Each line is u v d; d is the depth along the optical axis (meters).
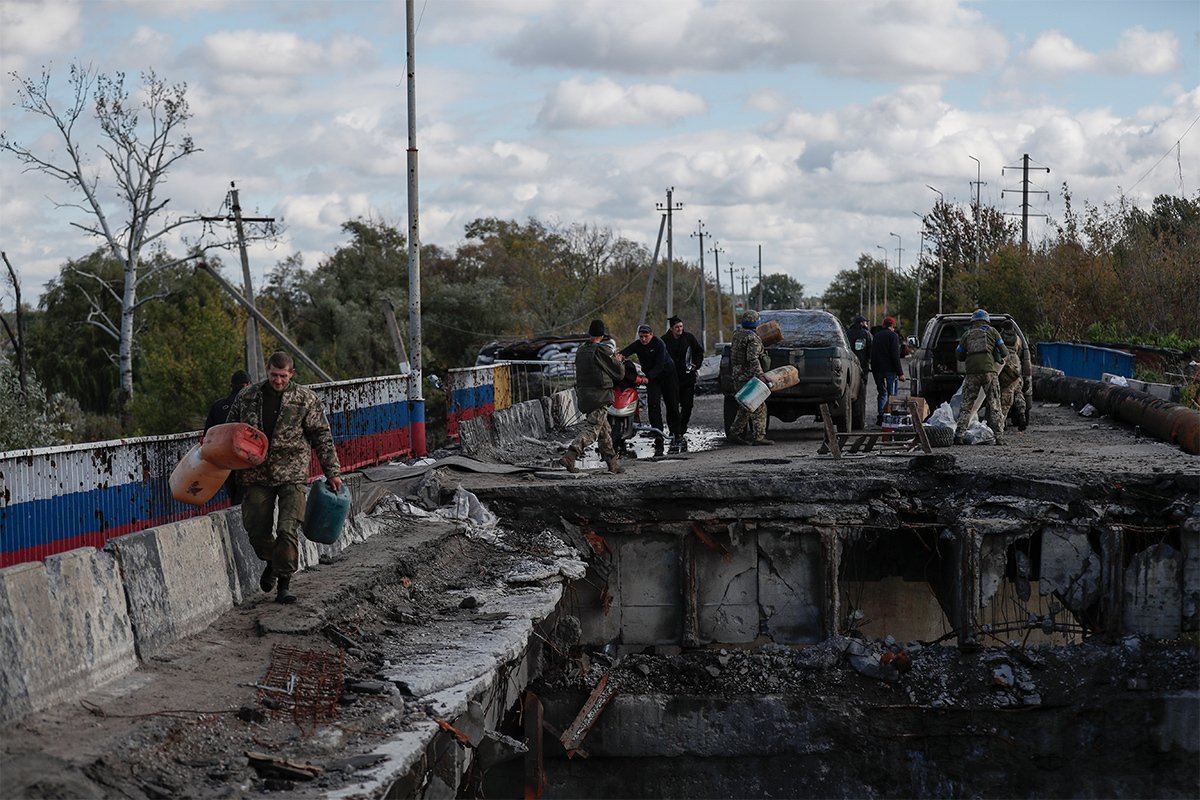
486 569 12.25
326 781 6.21
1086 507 13.35
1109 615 13.21
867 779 13.08
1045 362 39.66
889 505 13.91
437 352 66.81
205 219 34.16
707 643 14.20
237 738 6.53
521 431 20.64
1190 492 13.24
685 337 19.42
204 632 8.22
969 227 65.31
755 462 15.70
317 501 9.29
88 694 6.74
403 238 69.31
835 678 13.43
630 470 15.66
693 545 14.06
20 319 27.59
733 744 13.17
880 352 22.53
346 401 14.77
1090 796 12.80
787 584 14.10
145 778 5.83
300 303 61.94
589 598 14.16
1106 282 43.47
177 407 36.38
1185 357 27.58
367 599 9.84
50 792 5.40
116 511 9.92
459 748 8.09
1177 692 12.66
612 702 13.24
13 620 6.21
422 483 13.98
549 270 89.75
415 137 17.30
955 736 12.97
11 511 8.47
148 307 51.00
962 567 13.37
